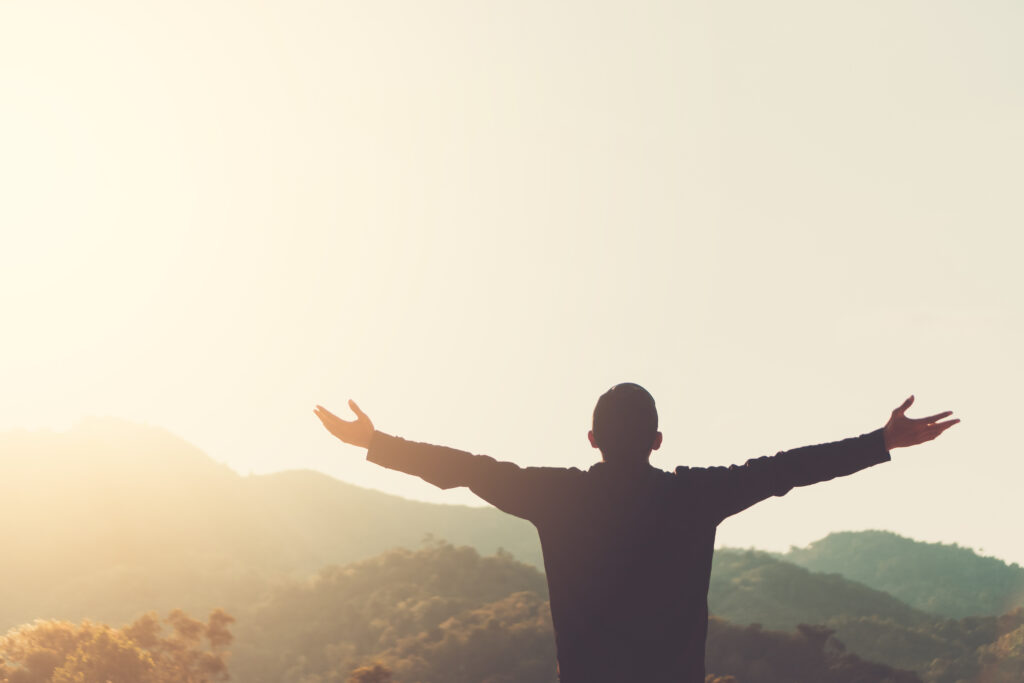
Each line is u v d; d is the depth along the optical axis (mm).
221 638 44781
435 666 161250
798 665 144625
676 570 3066
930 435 3246
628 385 3311
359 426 3377
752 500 3178
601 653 3033
